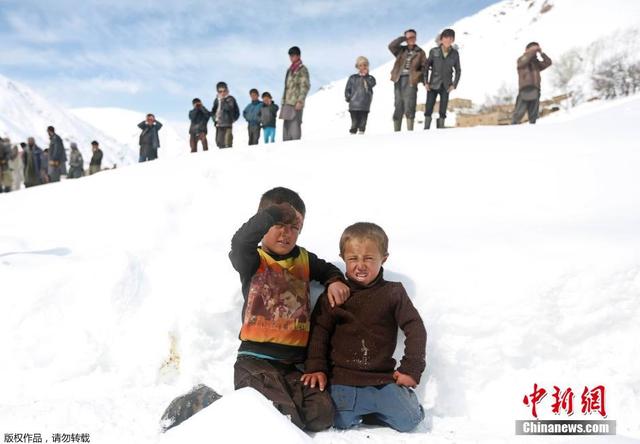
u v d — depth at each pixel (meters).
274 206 2.16
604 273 2.19
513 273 2.27
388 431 2.05
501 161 3.67
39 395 2.30
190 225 3.50
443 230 2.82
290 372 2.17
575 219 2.80
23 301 2.49
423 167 3.77
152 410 2.12
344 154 4.35
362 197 3.45
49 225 3.82
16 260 2.97
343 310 2.20
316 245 2.74
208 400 1.95
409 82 6.73
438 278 2.33
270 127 8.62
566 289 2.20
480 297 2.25
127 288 2.53
